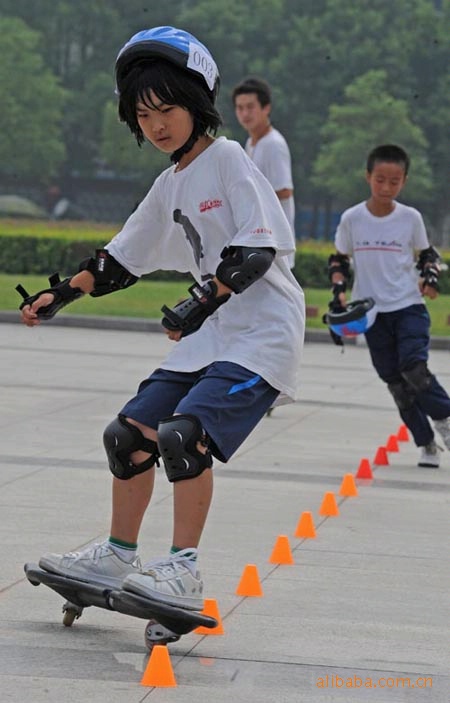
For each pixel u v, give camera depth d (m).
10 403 13.78
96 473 10.03
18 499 8.95
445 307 32.31
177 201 6.06
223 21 103.06
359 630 6.21
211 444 5.75
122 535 6.07
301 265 37.03
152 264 6.38
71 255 38.59
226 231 5.93
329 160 90.88
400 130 90.50
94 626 6.11
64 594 5.99
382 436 12.84
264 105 13.58
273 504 9.23
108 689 5.20
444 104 97.38
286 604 6.62
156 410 5.95
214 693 5.20
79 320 24.80
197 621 5.57
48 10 107.69
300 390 16.19
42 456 10.67
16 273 38.59
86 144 106.75
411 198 94.00
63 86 107.81
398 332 11.11
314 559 7.64
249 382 5.78
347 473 10.64
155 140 5.95
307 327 24.89
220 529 8.32
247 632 6.09
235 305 5.96
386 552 7.91
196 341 6.02
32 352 19.53
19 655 5.61
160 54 5.75
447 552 7.98
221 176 5.90
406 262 11.22
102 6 107.12
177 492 5.75
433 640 6.10
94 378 16.36
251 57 104.56
